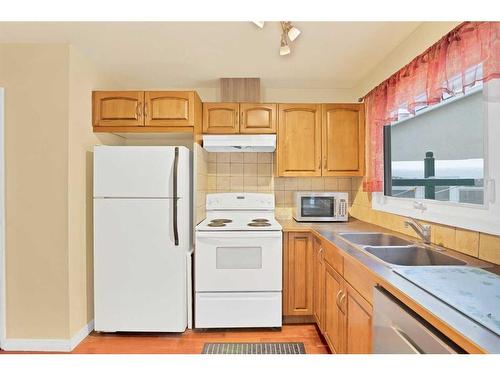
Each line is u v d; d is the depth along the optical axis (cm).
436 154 200
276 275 257
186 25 204
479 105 165
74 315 232
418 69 196
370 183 272
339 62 264
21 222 227
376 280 130
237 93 304
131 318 246
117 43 229
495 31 135
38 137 226
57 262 226
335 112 299
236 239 255
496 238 145
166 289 245
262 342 238
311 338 245
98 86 274
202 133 294
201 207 294
